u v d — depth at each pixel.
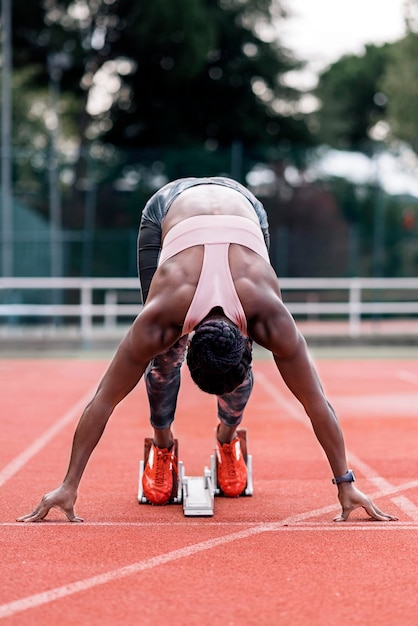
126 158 24.75
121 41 31.12
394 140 36.03
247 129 32.84
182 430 8.33
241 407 5.23
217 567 4.04
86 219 24.27
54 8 30.59
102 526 4.79
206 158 24.97
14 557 4.19
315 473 6.36
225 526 4.80
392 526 4.79
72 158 24.00
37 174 23.42
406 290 24.30
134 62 31.92
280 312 4.23
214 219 4.40
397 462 6.78
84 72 31.89
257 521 4.92
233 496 5.56
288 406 10.07
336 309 18.61
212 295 4.14
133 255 23.22
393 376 13.18
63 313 17.61
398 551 4.30
